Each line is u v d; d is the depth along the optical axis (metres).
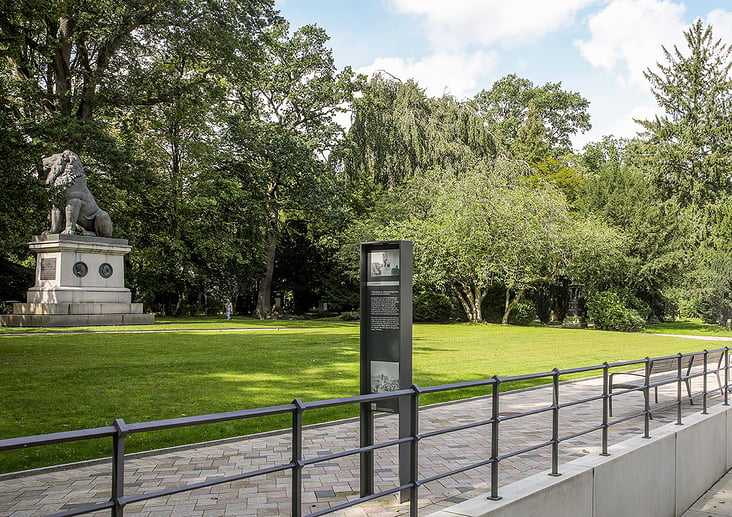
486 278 32.91
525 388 12.86
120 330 23.23
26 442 2.49
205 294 46.00
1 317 24.58
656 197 47.22
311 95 41.69
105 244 26.84
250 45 32.38
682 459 8.46
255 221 38.34
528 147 57.41
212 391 11.27
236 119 37.25
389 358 6.02
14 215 16.59
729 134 50.75
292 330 26.91
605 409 6.87
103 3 27.69
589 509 6.22
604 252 34.41
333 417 9.71
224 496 5.89
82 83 30.27
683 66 52.91
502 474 6.80
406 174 41.09
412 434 4.64
